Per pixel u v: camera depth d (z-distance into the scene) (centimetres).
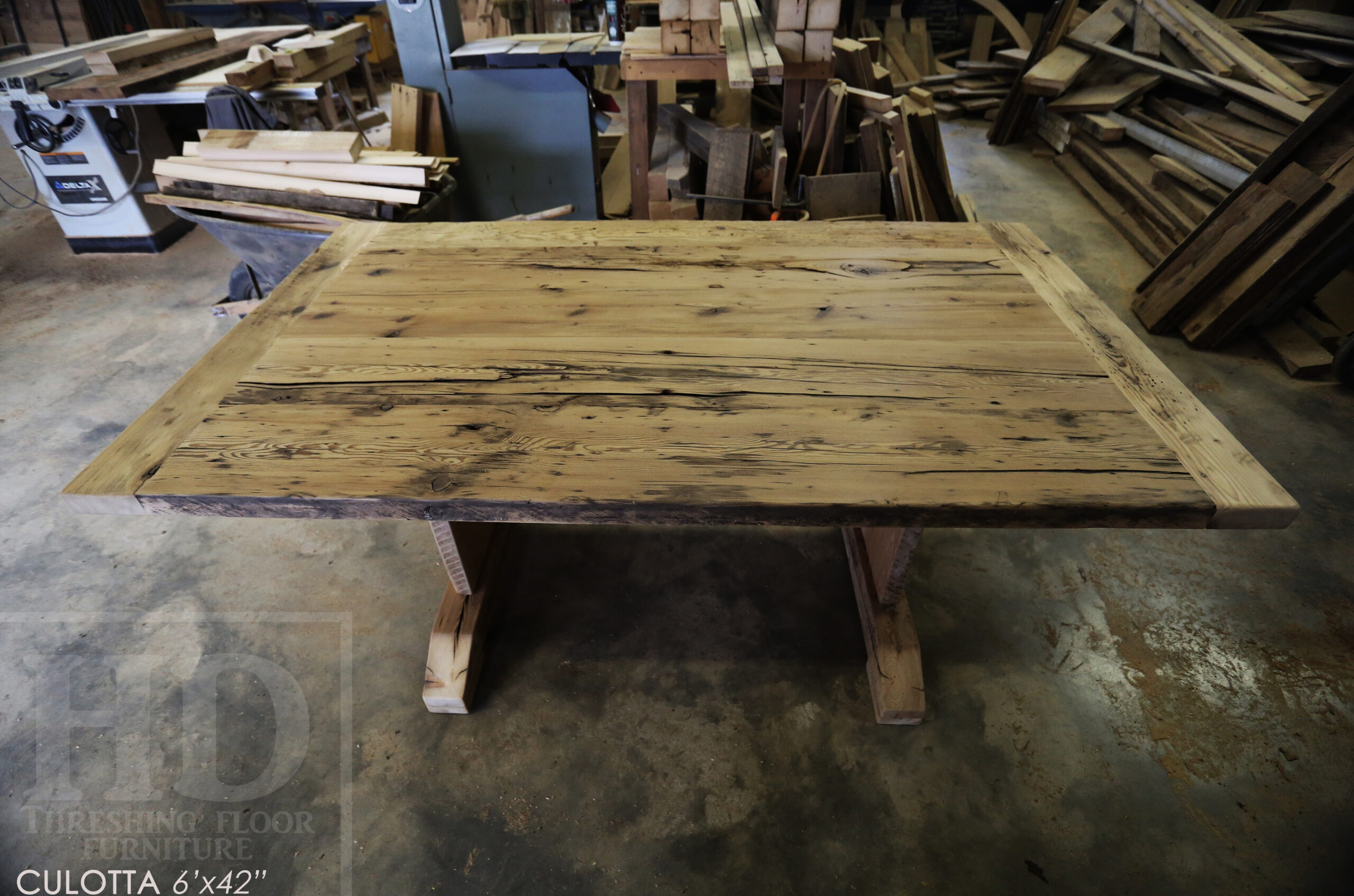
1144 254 371
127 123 369
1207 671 179
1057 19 523
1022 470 109
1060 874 142
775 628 193
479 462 110
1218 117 401
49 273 376
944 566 209
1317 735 165
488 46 340
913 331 143
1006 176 491
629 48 293
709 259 172
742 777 160
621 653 186
